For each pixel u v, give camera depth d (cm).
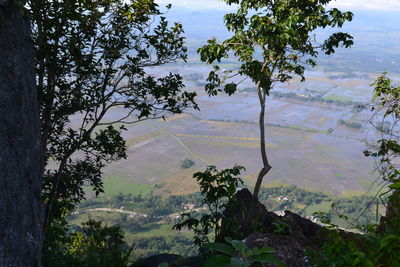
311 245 358
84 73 772
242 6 1069
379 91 612
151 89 863
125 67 828
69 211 1185
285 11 1027
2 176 452
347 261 193
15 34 514
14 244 449
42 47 686
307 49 1104
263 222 696
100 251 948
